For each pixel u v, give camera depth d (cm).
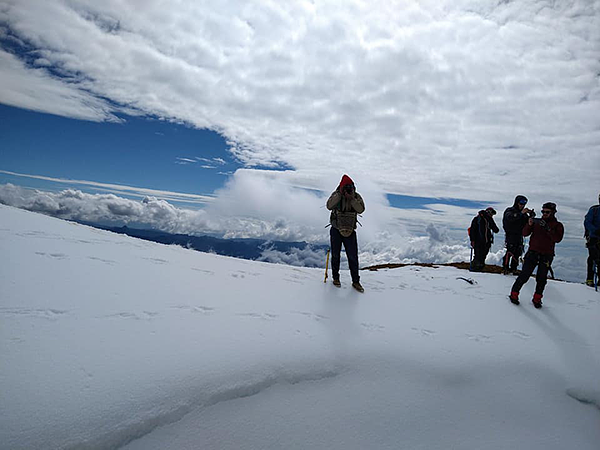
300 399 316
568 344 483
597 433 353
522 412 358
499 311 601
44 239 612
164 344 332
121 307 398
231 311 443
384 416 321
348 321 470
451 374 381
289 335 396
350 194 602
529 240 657
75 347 302
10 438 210
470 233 1004
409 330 464
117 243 709
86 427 230
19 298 373
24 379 252
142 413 252
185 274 579
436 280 818
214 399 285
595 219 801
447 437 315
